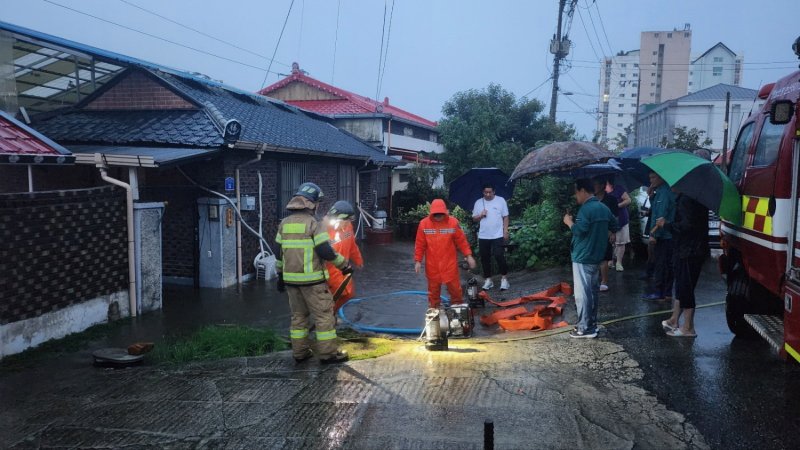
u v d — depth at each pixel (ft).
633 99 321.52
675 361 17.16
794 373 15.85
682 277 19.12
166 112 36.27
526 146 87.45
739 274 19.01
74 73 38.93
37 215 21.29
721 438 12.25
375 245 53.47
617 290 27.71
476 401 14.65
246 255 35.65
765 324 16.67
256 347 20.99
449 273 23.35
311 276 18.15
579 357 17.98
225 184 33.24
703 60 287.28
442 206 22.91
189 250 34.06
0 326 19.85
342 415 14.14
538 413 13.76
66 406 15.53
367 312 27.12
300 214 18.51
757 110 20.42
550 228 36.19
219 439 13.08
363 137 70.08
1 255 19.81
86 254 23.81
